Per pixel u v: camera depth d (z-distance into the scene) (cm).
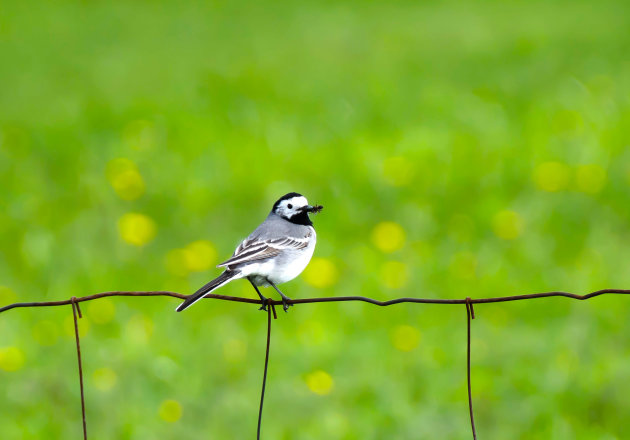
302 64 2989
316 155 1839
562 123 1927
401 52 3158
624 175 1581
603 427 928
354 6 4281
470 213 1525
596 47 3019
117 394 971
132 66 3000
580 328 1077
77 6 4253
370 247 1395
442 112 2203
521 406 945
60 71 2931
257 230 933
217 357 1059
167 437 900
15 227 1515
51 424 922
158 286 1297
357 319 1177
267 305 779
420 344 1098
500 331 1131
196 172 1747
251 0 4494
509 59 2920
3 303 1194
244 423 927
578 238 1408
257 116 2188
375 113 2228
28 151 1952
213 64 3017
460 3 4300
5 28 3719
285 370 1041
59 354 1070
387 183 1625
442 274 1277
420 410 945
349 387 988
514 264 1323
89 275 1292
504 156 1762
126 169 1675
